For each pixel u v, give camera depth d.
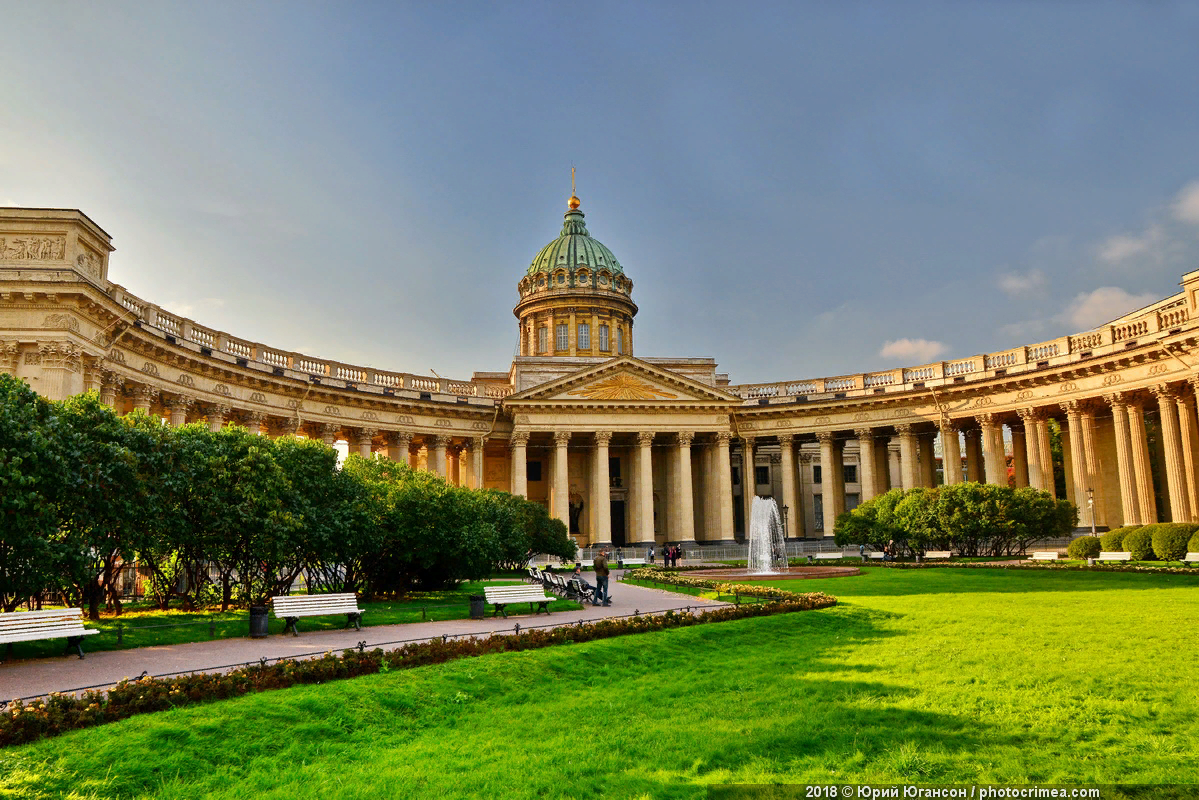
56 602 25.06
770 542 52.09
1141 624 20.06
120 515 21.86
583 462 79.12
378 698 14.25
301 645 19.44
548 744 12.30
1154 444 61.62
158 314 45.34
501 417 72.50
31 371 34.12
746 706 14.05
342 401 62.06
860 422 71.62
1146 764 10.37
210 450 25.64
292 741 12.36
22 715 11.57
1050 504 48.44
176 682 13.70
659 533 76.94
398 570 32.25
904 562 49.94
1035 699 13.44
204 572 27.95
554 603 28.69
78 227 35.16
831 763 10.93
